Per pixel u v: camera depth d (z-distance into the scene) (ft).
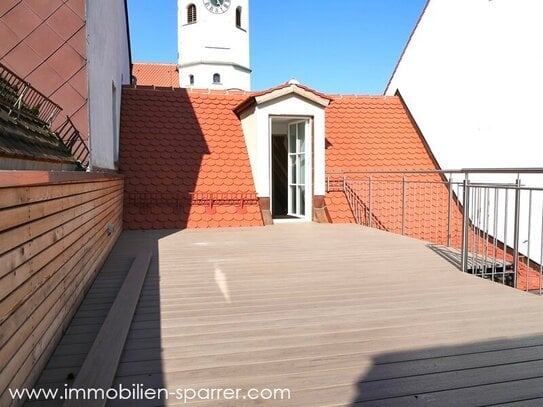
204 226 27.53
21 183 6.57
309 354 9.15
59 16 15.39
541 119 25.31
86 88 15.52
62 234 10.00
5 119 9.01
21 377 6.96
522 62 26.40
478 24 29.76
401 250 20.42
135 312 11.80
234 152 31.48
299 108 29.68
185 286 14.39
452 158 32.37
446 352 9.25
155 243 21.98
